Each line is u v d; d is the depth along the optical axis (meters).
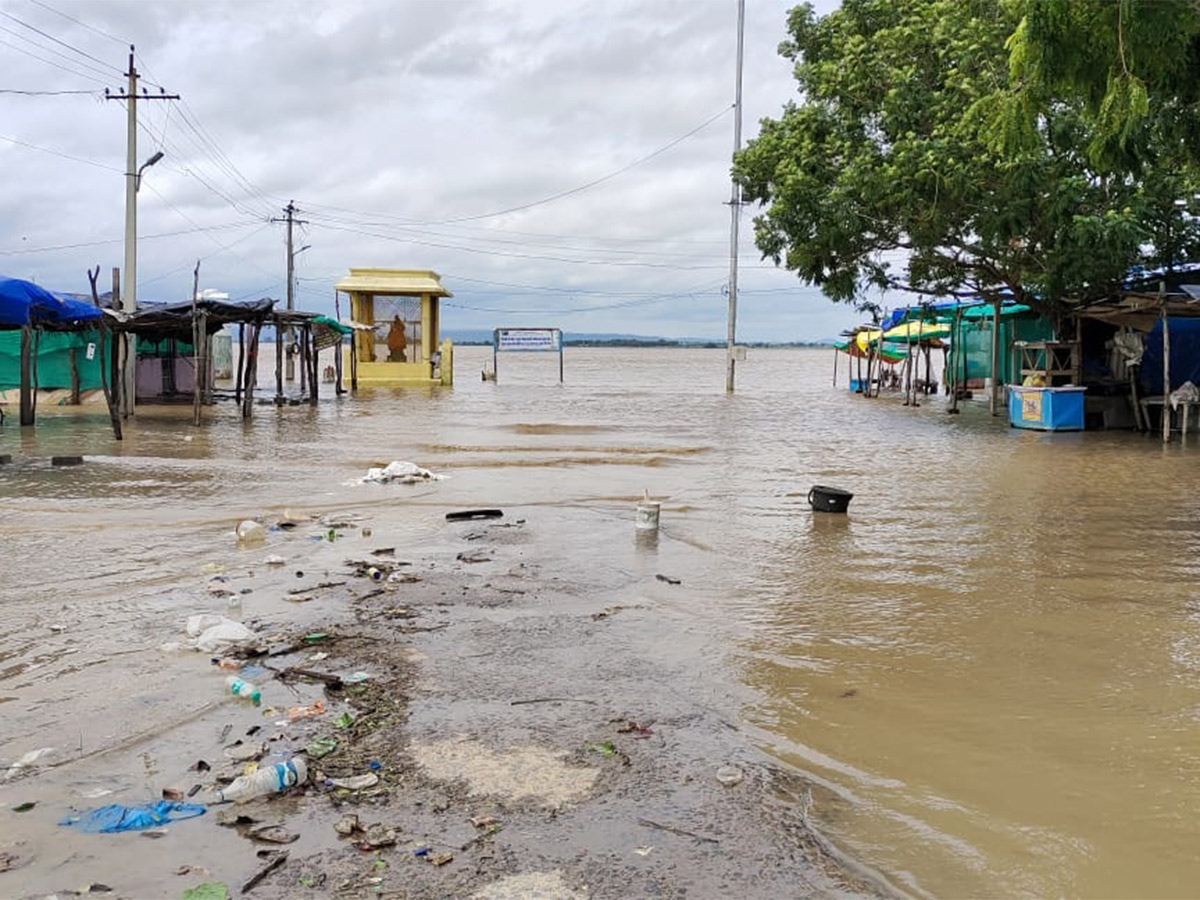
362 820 3.91
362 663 5.77
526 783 4.25
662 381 53.44
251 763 4.38
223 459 15.43
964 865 3.63
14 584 7.53
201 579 7.72
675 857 3.66
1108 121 7.84
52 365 27.89
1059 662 5.94
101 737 4.66
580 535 9.67
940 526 10.34
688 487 12.99
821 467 15.28
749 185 26.25
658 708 5.14
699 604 7.17
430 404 29.81
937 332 36.03
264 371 66.69
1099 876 3.56
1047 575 8.16
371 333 40.56
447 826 3.87
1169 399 19.23
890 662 5.91
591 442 18.73
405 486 12.74
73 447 16.98
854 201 22.84
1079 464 15.81
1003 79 19.89
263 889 3.39
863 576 8.09
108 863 3.54
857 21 24.88
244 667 5.66
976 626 6.67
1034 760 4.54
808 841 3.79
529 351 46.00
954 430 22.22
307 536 9.47
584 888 3.44
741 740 4.74
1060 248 21.00
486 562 8.41
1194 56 8.31
